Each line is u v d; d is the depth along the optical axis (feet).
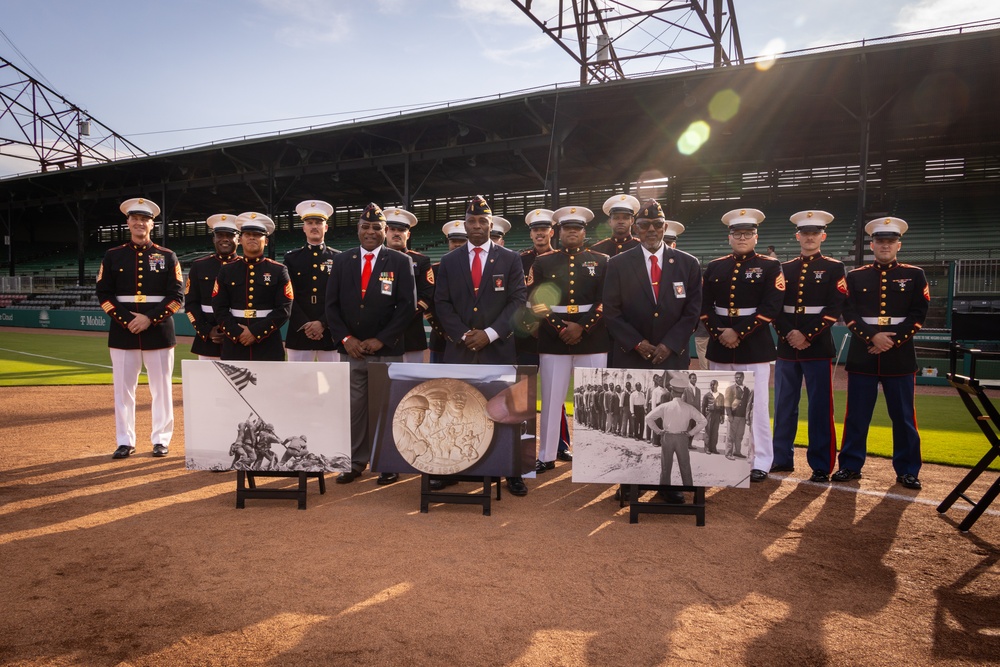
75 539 12.98
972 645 9.10
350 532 13.50
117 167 106.63
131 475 18.15
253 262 19.65
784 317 18.81
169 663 8.45
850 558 12.26
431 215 122.62
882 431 25.09
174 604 10.11
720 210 97.81
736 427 14.16
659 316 16.28
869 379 17.87
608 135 82.28
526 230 108.88
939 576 11.46
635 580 11.17
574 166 97.19
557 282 18.25
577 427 14.58
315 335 19.36
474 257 17.81
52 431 24.45
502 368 15.16
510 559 12.07
